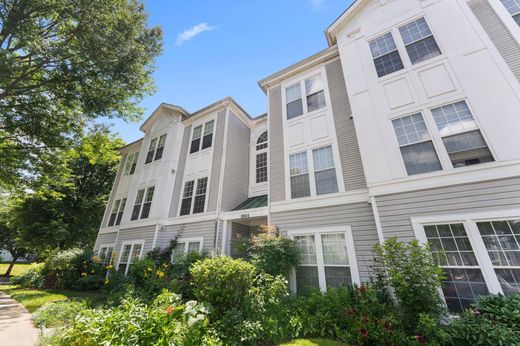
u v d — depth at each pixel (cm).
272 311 549
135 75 1032
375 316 493
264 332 483
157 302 522
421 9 820
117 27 946
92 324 401
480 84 641
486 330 389
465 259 526
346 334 477
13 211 1736
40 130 951
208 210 1119
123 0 944
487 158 575
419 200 618
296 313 564
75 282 1237
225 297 536
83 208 1933
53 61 837
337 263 714
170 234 1188
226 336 450
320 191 842
